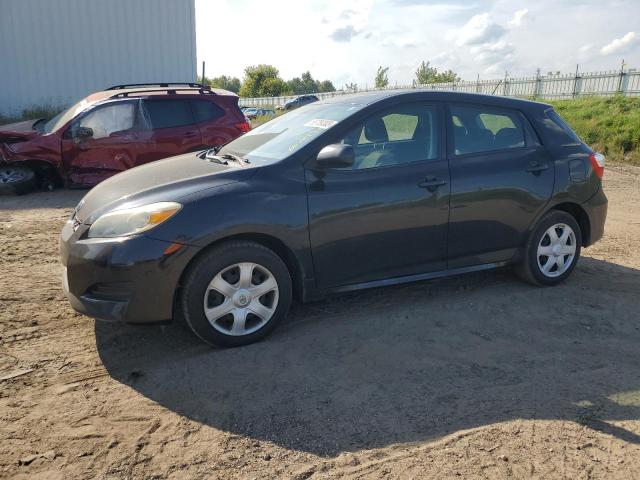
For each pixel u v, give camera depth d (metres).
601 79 24.61
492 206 4.44
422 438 2.77
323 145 3.93
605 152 15.53
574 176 4.80
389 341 3.82
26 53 15.75
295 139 4.11
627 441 2.76
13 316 4.14
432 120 4.36
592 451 2.68
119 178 4.17
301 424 2.88
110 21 16.58
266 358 3.56
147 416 2.93
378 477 2.49
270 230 3.64
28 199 8.37
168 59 17.62
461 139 4.44
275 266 3.71
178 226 3.42
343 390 3.20
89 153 8.46
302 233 3.76
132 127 8.57
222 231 3.50
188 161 4.39
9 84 15.71
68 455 2.61
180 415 2.94
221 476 2.49
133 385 3.24
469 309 4.39
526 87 28.36
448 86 32.25
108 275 3.38
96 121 8.48
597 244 6.45
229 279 3.63
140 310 3.42
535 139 4.75
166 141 8.70
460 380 3.33
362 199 3.94
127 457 2.60
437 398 3.13
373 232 4.02
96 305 3.44
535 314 4.32
